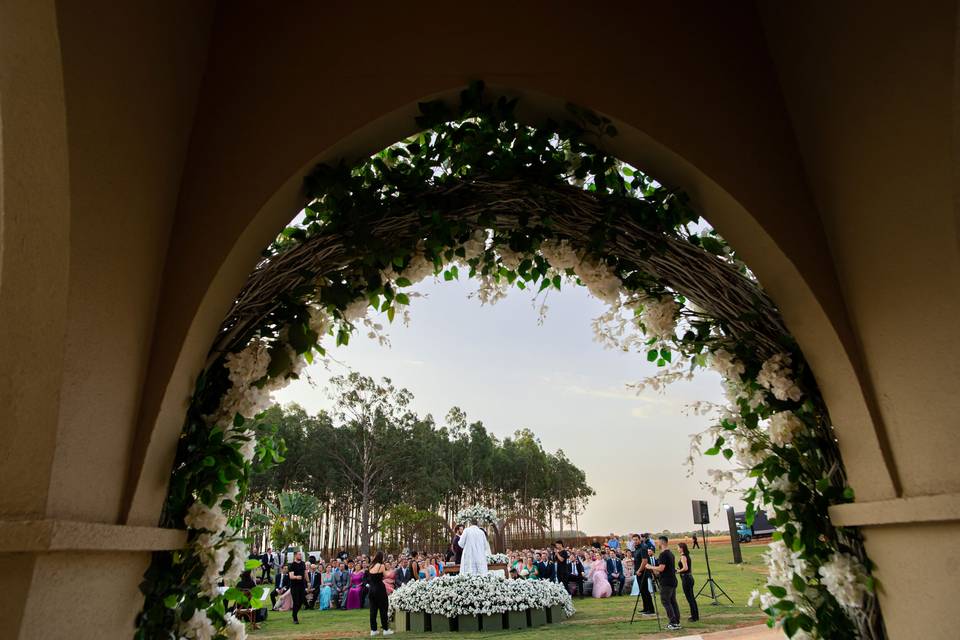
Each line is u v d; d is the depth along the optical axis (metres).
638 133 1.92
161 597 1.59
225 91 1.91
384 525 36.50
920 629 1.53
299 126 1.87
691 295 2.09
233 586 1.81
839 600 1.72
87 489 1.32
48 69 1.22
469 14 2.02
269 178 1.81
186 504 1.72
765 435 2.02
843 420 1.78
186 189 1.78
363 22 2.00
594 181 2.11
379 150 2.03
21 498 1.18
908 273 1.60
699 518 9.99
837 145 1.79
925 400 1.55
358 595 13.96
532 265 2.27
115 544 1.34
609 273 2.13
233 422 1.84
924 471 1.55
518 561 14.12
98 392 1.35
